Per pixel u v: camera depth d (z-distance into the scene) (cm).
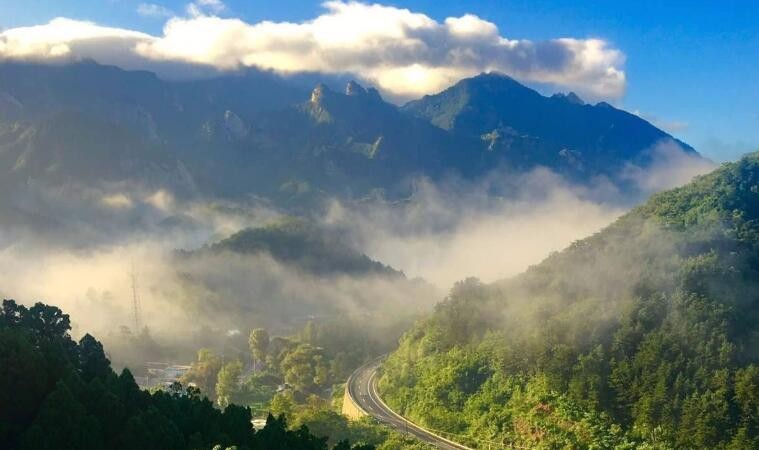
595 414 14575
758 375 13338
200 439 9406
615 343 15538
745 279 16162
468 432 16288
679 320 15100
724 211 18575
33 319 11306
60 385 8775
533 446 14675
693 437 13162
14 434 8812
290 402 19638
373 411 19200
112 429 9225
